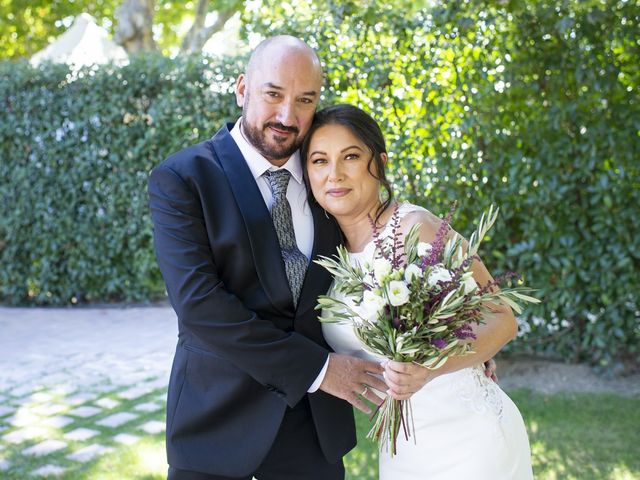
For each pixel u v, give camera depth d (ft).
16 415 13.66
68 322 21.77
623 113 14.25
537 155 14.88
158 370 16.53
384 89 15.72
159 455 11.62
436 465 6.56
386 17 15.46
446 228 5.85
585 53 14.19
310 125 6.82
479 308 5.62
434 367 5.58
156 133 21.91
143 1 32.81
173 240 6.40
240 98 7.29
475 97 15.07
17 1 45.60
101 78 22.11
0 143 22.99
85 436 12.51
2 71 22.67
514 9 14.26
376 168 6.86
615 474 10.69
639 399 13.89
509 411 6.80
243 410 6.61
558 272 15.24
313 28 15.99
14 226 23.13
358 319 6.33
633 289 14.64
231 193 6.61
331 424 7.02
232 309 6.23
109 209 22.81
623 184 14.34
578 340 15.48
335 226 7.10
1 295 24.73
